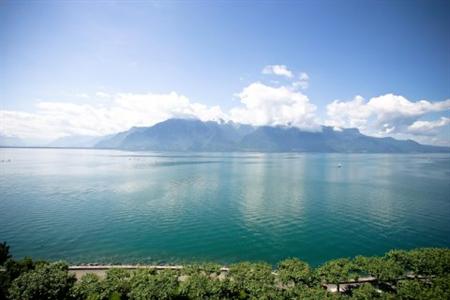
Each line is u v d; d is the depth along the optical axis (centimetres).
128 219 7738
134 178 16025
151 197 10631
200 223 7475
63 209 8650
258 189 12631
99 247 5812
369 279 4103
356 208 9162
